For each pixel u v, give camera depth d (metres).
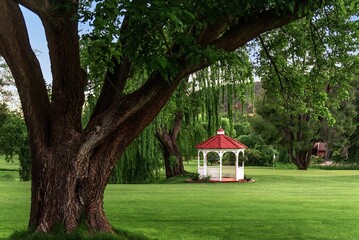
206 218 13.27
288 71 11.78
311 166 51.69
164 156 33.84
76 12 6.82
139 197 18.75
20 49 7.82
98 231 7.77
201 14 6.97
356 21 10.09
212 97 28.19
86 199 7.74
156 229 11.50
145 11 5.75
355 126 45.59
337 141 44.94
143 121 7.91
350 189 24.00
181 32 7.60
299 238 10.66
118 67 8.09
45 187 7.70
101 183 7.89
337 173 38.84
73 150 7.73
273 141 45.12
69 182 7.62
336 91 12.07
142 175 31.20
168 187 25.06
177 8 5.86
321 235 11.02
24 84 7.86
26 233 7.71
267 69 12.23
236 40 7.60
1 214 13.70
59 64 7.68
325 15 10.37
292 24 11.09
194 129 34.28
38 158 7.79
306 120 44.09
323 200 18.03
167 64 6.38
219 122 31.25
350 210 15.15
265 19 7.52
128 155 30.39
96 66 7.20
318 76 11.47
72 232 7.50
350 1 8.02
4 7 7.64
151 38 6.22
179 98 15.73
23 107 7.88
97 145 7.79
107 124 7.73
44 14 6.64
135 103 7.70
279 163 52.06
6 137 33.00
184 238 10.43
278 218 13.40
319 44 11.05
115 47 6.37
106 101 8.17
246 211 14.77
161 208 15.30
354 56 10.75
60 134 7.85
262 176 34.00
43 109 7.96
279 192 21.97
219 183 29.16
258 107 44.09
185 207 15.62
